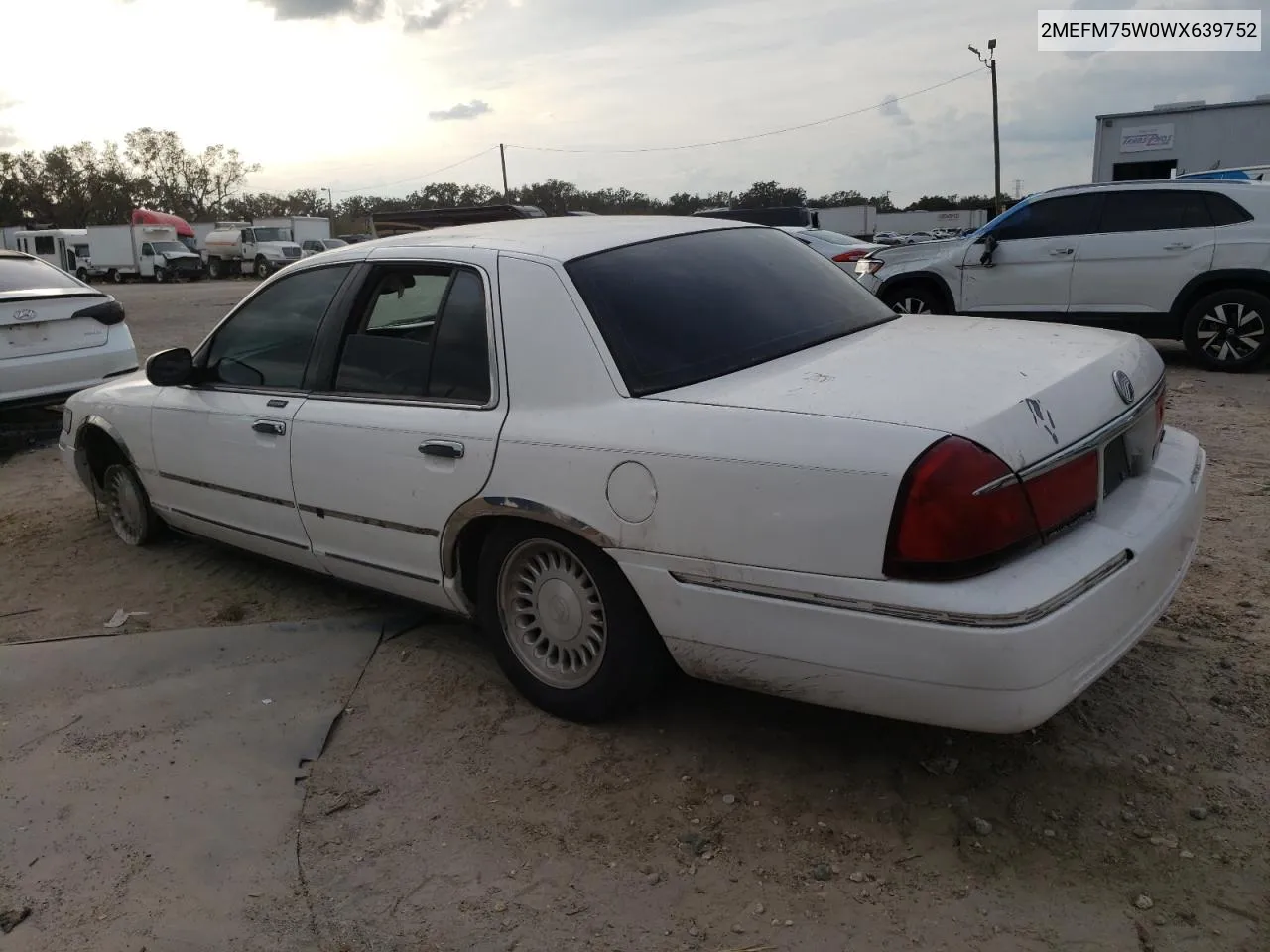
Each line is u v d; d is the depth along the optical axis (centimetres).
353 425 368
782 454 260
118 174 9344
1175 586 298
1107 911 242
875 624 249
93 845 289
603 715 328
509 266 337
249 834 291
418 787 310
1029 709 241
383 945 246
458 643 407
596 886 262
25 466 779
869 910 248
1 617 464
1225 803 279
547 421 310
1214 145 2670
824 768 307
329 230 4888
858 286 399
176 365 444
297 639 416
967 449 241
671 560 281
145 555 537
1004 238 1001
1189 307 920
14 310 770
